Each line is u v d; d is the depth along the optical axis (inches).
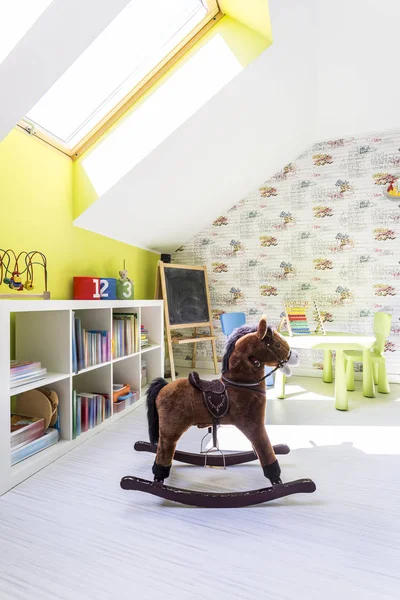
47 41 57.0
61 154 99.5
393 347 134.9
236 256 158.2
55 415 80.0
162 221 136.1
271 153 131.8
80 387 98.2
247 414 60.0
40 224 92.3
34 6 53.4
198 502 56.6
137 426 94.3
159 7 79.4
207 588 41.3
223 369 63.6
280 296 151.0
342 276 141.2
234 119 101.6
